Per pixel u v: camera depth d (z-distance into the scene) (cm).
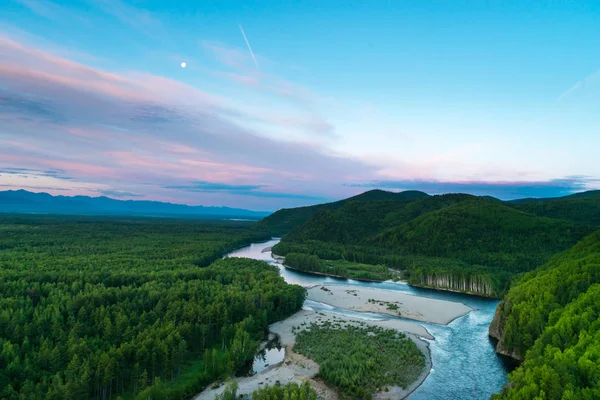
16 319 9962
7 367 8094
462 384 9712
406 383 9588
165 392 8519
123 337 10150
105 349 9606
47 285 13362
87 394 8025
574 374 6875
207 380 9669
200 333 11238
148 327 10644
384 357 10794
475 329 14188
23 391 7519
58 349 8831
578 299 10069
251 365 10794
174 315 11738
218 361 10394
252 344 11400
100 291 12862
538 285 12506
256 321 13188
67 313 11225
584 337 7931
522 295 12456
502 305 13350
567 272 12612
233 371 10338
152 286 14138
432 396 9106
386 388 9294
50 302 11906
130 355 9238
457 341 12850
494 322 13375
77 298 11738
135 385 8638
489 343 12644
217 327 12150
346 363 10131
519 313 11581
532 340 10494
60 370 8500
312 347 11712
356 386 9219
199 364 10412
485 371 10456
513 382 7950
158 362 9338
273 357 11362
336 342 11888
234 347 10512
